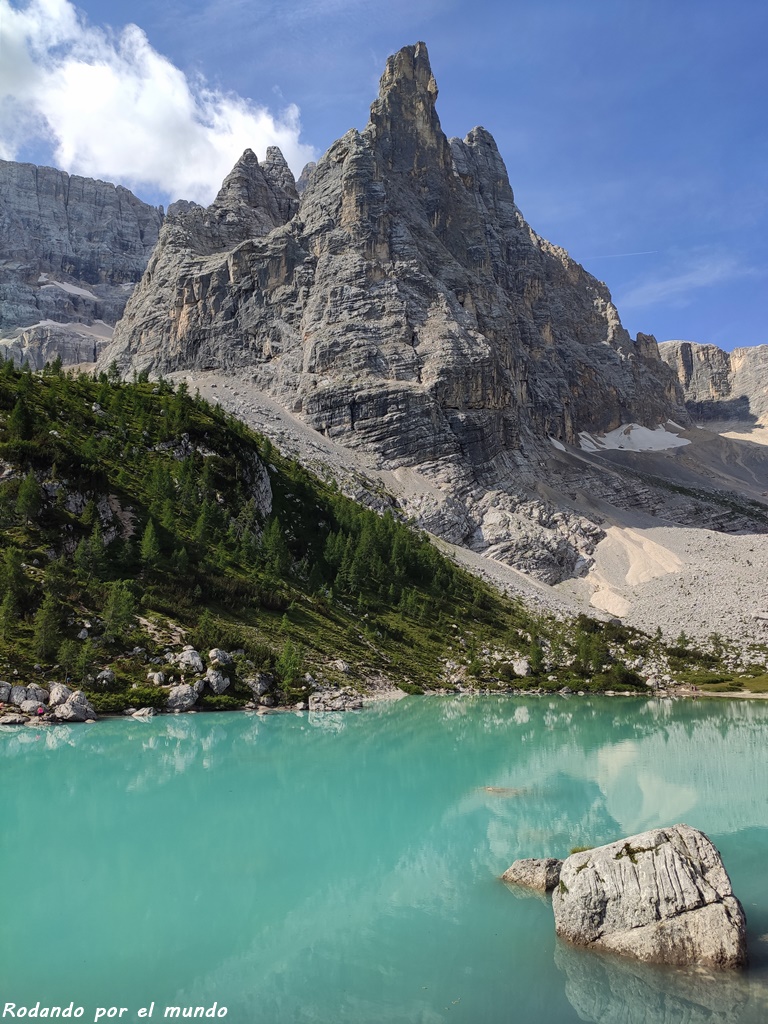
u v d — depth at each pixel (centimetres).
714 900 2920
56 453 11144
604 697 12181
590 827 4678
